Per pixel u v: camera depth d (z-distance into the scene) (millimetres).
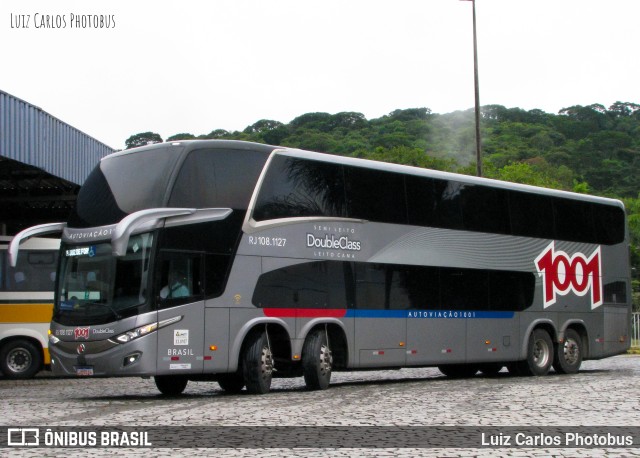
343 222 18266
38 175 26891
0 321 22188
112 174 16656
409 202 19703
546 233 23016
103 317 15562
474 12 34281
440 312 20047
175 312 15586
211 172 16359
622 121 158000
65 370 15859
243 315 16422
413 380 21516
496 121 150250
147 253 15492
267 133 127688
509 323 21750
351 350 18078
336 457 8984
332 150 123125
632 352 36938
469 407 13883
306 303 17375
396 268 19188
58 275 16391
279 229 17109
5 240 22484
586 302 23984
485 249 21312
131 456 9133
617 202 25516
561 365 23125
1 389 18984
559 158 130000
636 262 70312
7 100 21156
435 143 134625
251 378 16641
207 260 16062
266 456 9055
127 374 15289
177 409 13711
